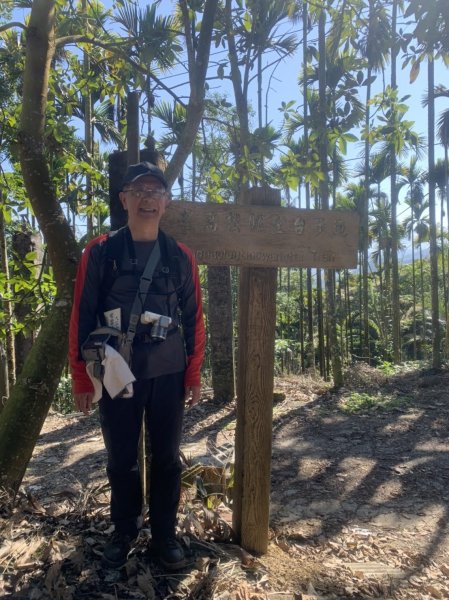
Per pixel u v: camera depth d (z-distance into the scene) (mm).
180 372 2613
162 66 4754
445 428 6656
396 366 11453
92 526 3100
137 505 2674
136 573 2613
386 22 4789
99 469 5121
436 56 4105
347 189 18828
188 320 2656
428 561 3338
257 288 3080
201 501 3586
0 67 4703
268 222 3053
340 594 2826
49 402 3422
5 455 3309
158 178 2457
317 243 3131
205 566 2770
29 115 3555
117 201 3244
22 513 3219
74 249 3572
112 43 4270
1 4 5414
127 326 2441
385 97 4672
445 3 3502
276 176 4828
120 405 2502
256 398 3086
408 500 4395
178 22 5293
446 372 10273
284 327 20484
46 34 3535
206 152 5484
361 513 4121
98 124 11016
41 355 3404
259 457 3098
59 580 2469
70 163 4809
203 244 2951
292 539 3596
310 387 9328
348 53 5238
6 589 2436
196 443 6082
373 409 7660
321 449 5887
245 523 3119
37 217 3576
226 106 5289
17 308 5320
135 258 2465
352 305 27328
